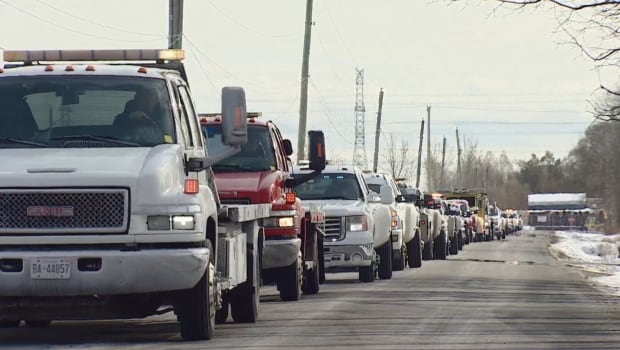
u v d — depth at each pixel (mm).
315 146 66312
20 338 45844
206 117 66938
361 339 44875
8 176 40719
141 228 40719
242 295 51969
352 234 85250
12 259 40344
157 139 44094
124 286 40562
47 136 43938
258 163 65312
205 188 43875
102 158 42031
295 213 64500
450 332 48031
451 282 88125
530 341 45031
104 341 44281
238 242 49594
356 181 90125
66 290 40469
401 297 69750
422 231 136750
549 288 83500
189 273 41094
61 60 47938
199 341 43875
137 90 45219
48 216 40625
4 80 45500
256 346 42188
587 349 42750
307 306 62156
